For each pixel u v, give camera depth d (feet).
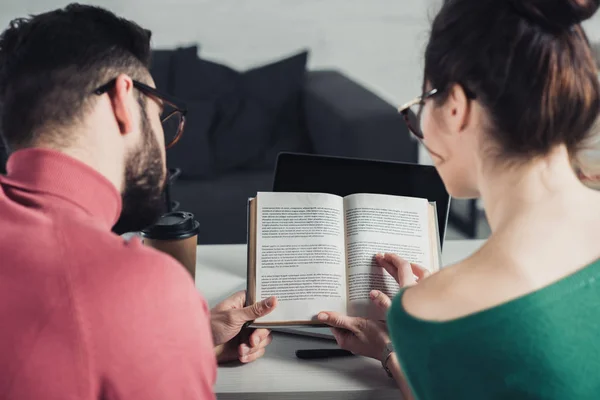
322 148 9.61
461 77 2.37
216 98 10.10
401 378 3.50
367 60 11.79
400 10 11.62
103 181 2.44
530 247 2.29
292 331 4.21
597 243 2.31
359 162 4.77
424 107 2.64
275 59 11.73
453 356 2.21
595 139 2.36
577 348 2.16
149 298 2.18
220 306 3.98
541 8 2.26
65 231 2.22
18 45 2.47
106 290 2.14
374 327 3.72
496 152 2.39
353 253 3.97
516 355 2.15
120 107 2.54
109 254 2.20
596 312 2.20
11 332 2.09
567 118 2.28
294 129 10.27
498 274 2.27
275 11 11.59
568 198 2.35
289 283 3.86
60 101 2.43
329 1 11.59
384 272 3.93
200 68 10.14
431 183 4.71
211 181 9.68
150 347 2.17
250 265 3.91
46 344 2.08
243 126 10.07
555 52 2.25
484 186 2.48
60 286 2.12
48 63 2.43
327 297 3.85
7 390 2.08
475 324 2.19
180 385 2.25
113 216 2.53
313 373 3.78
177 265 2.33
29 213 2.25
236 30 11.62
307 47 11.73
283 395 3.61
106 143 2.52
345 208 4.09
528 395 2.14
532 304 2.18
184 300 2.27
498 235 2.36
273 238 3.93
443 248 5.41
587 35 2.35
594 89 2.31
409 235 4.06
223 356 3.89
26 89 2.43
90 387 2.11
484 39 2.31
